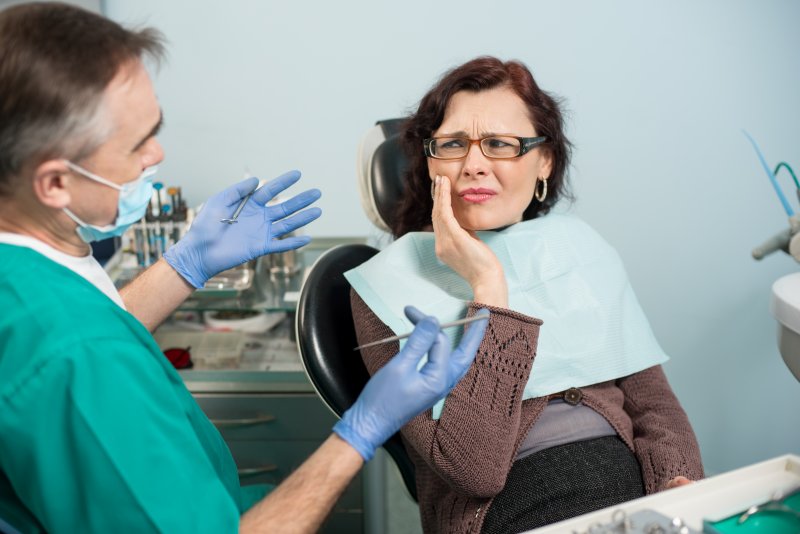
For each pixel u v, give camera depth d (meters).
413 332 0.89
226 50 2.10
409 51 2.12
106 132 0.80
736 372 2.33
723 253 2.26
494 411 1.03
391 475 2.27
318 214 1.27
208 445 0.99
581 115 2.18
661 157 2.20
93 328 0.79
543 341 1.19
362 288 1.15
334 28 2.09
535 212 1.36
